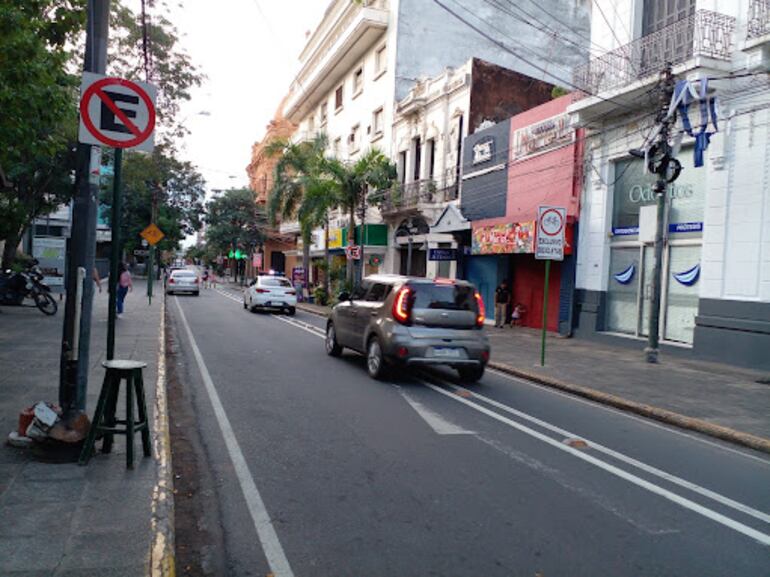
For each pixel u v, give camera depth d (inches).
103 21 220.5
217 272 3590.1
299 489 203.3
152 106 211.8
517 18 1184.8
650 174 610.9
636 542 170.2
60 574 133.0
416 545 163.9
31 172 754.2
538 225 484.7
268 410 312.7
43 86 402.0
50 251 1011.9
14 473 192.1
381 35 1250.0
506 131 825.5
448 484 211.6
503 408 338.6
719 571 154.5
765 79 487.8
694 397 374.6
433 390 380.8
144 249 2169.0
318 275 1715.1
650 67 565.3
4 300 771.4
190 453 241.1
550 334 727.1
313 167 1170.0
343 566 151.5
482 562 155.3
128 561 140.2
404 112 1106.1
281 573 147.8
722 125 518.3
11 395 289.0
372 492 201.9
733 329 506.6
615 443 276.2
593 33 681.0
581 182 690.2
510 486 211.9
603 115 643.5
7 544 146.1
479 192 887.7
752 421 316.2
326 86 1626.5
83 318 215.5
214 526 174.4
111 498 175.9
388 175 1091.9
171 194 2074.3
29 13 362.9
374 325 409.4
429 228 984.3
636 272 629.9
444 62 1195.9
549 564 155.3
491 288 884.0
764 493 216.7
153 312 810.8
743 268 503.5
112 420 211.5
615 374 453.7
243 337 628.1
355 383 391.9
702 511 195.9
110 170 1341.0
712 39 514.6
